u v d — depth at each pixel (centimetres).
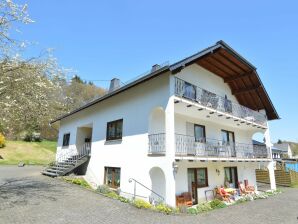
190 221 773
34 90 1128
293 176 2342
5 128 1162
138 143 1180
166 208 859
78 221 701
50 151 3312
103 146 1488
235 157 1442
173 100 1037
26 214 742
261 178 2512
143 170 1110
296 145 8562
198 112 1277
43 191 1094
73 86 5400
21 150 3067
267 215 927
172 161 954
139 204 896
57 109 1495
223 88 1712
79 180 1370
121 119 1361
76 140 1911
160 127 1199
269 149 1825
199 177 1350
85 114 1828
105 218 744
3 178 1462
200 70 1505
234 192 1410
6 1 941
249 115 1697
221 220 816
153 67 1376
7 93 1045
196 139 1385
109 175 1396
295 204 1192
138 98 1245
